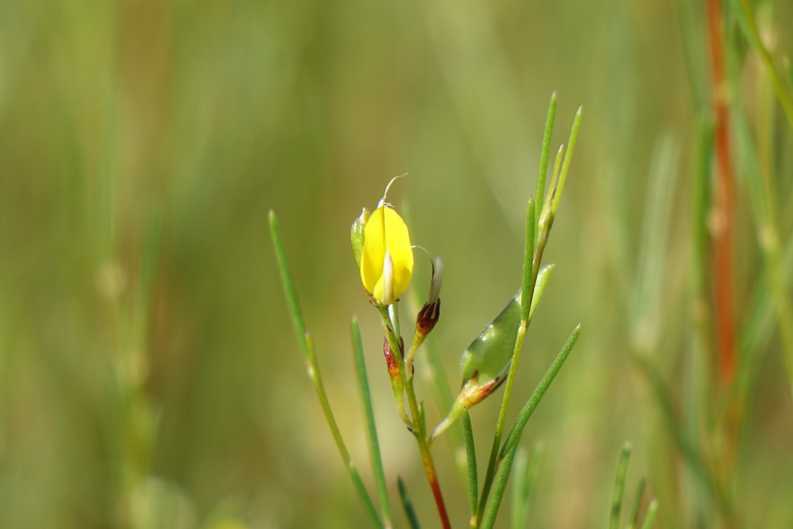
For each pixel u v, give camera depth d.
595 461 0.37
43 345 0.43
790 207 0.29
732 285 0.29
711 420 0.29
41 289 0.44
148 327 0.41
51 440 0.43
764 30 0.28
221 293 0.45
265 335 0.47
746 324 0.30
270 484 0.44
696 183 0.28
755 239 0.30
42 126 0.45
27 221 0.45
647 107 0.35
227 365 0.45
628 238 0.31
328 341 0.46
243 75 0.47
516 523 0.26
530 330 0.45
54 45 0.45
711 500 0.29
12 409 0.44
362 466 0.41
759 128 0.28
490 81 0.42
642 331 0.31
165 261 0.42
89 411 0.41
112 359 0.36
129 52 0.43
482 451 0.44
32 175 0.45
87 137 0.38
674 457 0.30
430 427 0.42
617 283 0.32
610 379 0.36
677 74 0.35
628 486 0.35
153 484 0.38
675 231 0.32
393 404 0.42
